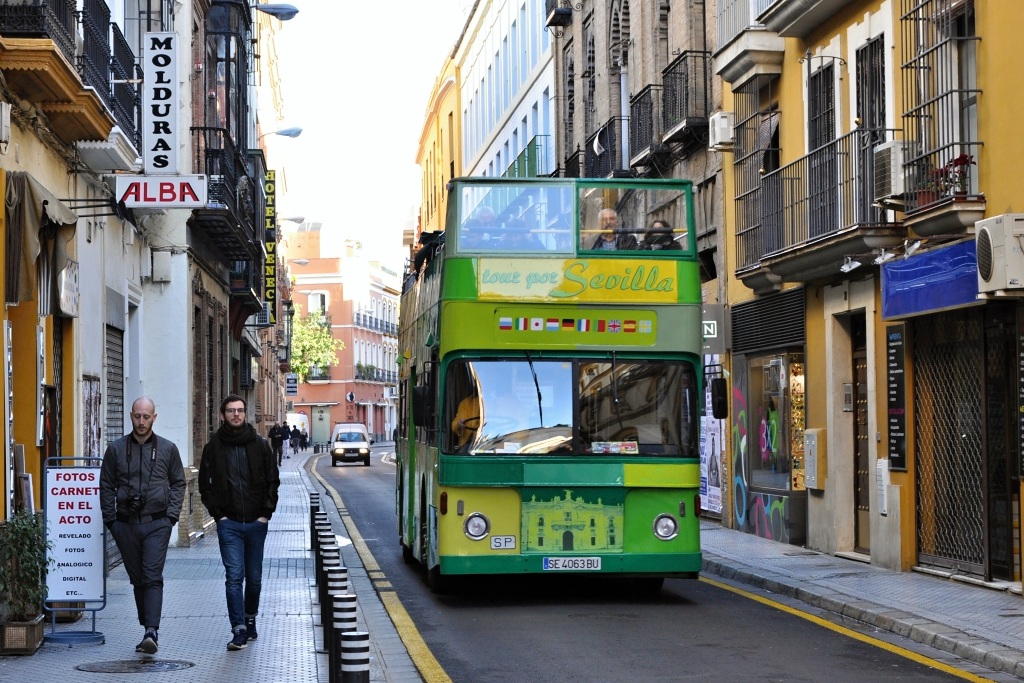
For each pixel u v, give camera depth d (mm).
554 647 11266
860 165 16938
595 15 33906
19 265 12742
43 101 14289
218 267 29922
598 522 13539
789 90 20281
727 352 23312
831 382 18531
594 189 13914
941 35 14828
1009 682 9562
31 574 10797
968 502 14984
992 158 13766
